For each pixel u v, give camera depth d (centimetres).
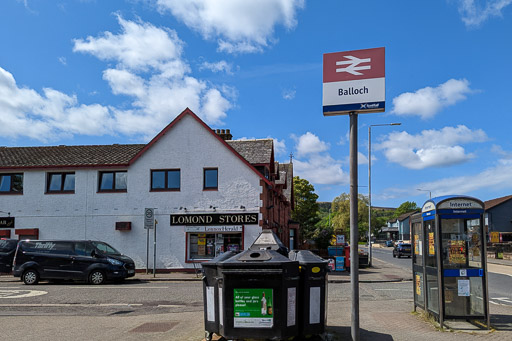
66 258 1786
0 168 2433
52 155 2558
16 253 1805
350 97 712
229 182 2305
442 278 860
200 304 1248
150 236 2317
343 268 2447
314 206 5494
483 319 852
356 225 681
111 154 2519
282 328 665
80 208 2383
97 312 1119
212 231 2281
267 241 915
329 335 784
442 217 867
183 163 2348
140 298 1362
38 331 872
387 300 1348
